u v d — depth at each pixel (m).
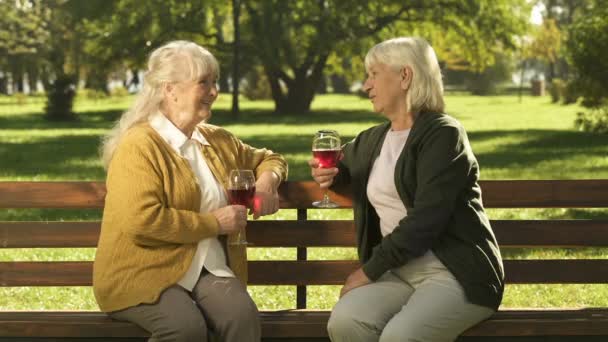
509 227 3.96
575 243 3.95
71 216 9.56
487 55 38.22
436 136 3.43
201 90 3.60
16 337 3.71
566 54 22.25
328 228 4.00
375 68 3.59
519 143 19.20
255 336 3.48
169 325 3.37
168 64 3.59
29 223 3.94
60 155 16.98
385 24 36.31
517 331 3.68
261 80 47.62
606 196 3.92
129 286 3.44
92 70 36.94
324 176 3.75
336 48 35.16
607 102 22.16
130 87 50.44
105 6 33.88
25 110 37.47
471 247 3.41
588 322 3.69
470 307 3.41
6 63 46.38
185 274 3.52
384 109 3.62
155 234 3.40
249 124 28.80
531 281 3.94
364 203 3.68
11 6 45.97
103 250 3.48
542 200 3.94
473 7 35.31
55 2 38.03
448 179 3.38
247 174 3.52
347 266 3.99
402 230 3.37
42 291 6.12
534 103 44.00
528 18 36.56
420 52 3.55
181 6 34.41
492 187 3.95
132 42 34.09
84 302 5.84
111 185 3.47
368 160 3.68
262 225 4.01
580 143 18.92
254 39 33.75
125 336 3.67
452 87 70.88
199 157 3.67
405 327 3.30
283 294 5.97
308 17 35.47
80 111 36.03
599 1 21.73
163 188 3.50
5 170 14.34
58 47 35.97
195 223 3.44
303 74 36.28
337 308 3.46
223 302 3.47
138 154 3.47
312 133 24.02
